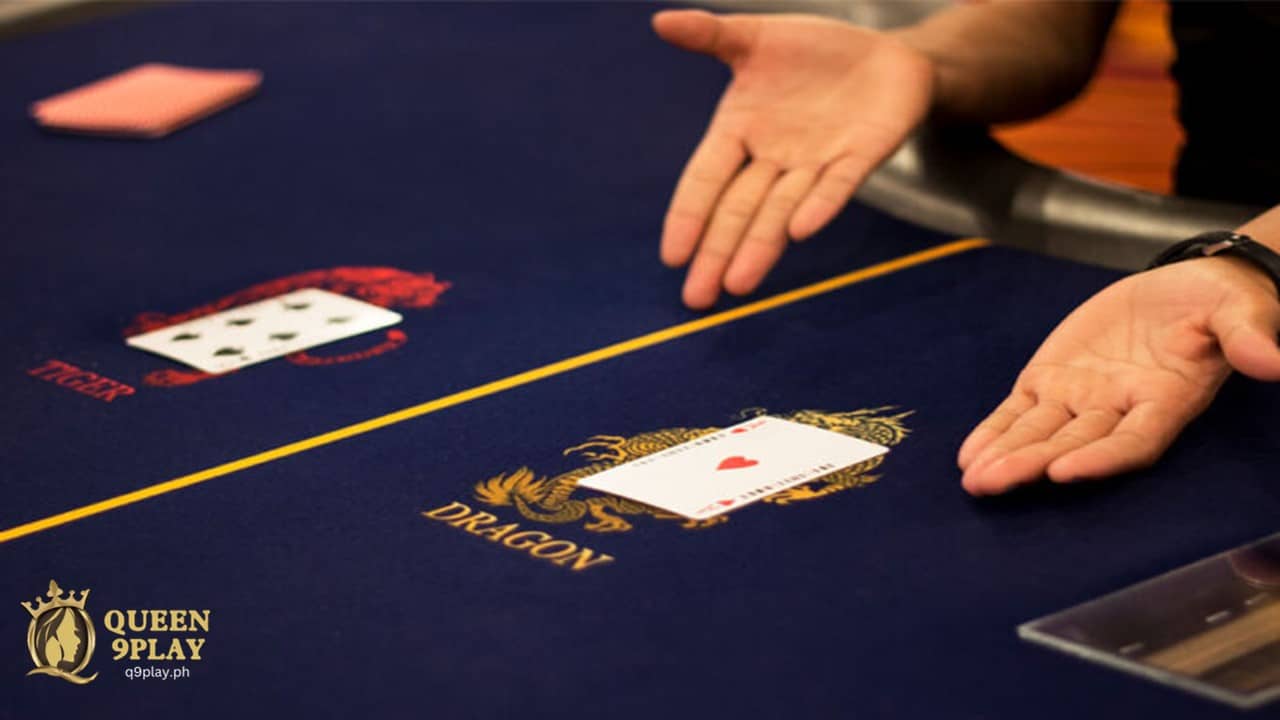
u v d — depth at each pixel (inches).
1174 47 56.8
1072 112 64.9
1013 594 35.7
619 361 44.1
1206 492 38.0
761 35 48.0
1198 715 33.2
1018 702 33.6
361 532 38.4
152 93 63.0
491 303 47.4
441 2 73.4
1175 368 39.0
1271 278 39.0
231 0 75.4
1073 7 53.4
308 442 41.6
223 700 34.8
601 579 36.7
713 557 37.0
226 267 50.5
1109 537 37.0
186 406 43.4
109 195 55.8
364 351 45.3
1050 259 47.8
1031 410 39.2
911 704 33.7
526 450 40.7
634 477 39.4
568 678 34.6
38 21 73.2
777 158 47.6
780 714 33.6
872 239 49.7
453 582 36.9
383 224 52.6
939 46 51.3
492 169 56.0
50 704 35.1
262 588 37.1
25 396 44.3
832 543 37.2
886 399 41.7
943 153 51.5
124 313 48.3
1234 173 56.4
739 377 43.1
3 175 57.7
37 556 38.5
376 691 34.7
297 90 63.9
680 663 34.7
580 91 62.2
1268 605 35.1
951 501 38.1
